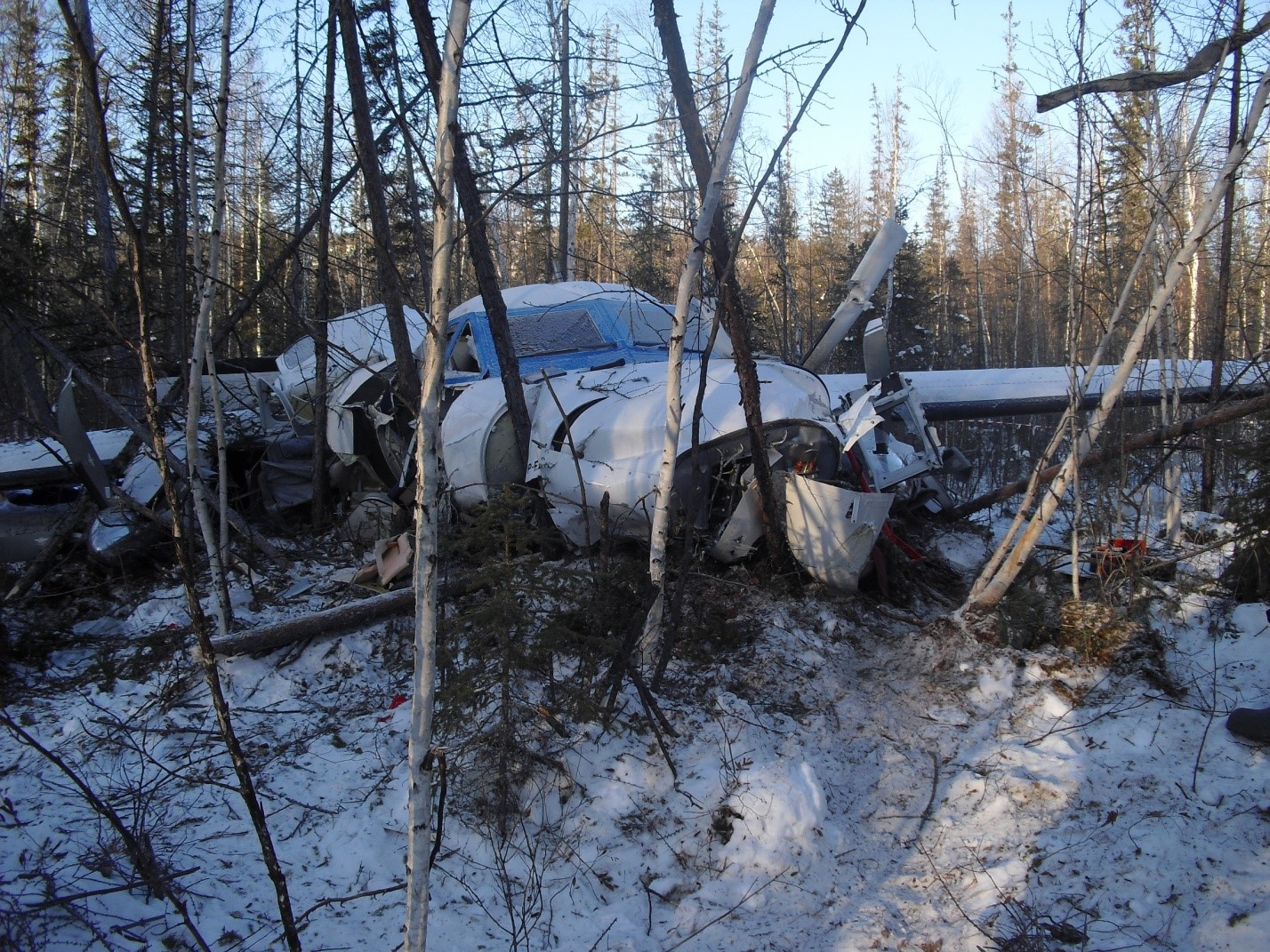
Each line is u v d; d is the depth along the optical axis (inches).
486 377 283.7
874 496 209.2
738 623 211.6
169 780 164.2
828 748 174.4
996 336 1059.9
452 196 111.2
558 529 234.1
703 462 220.1
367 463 311.1
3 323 297.0
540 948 128.0
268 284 265.0
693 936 129.6
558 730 163.0
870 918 129.6
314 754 176.1
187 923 116.0
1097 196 209.3
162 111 269.0
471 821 152.3
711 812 150.6
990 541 292.7
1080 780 152.5
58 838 143.6
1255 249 418.0
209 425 323.0
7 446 330.3
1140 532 255.0
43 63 613.0
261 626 217.9
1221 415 232.2
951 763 168.7
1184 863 130.4
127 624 245.0
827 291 794.8
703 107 187.5
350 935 129.6
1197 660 191.6
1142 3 236.5
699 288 190.9
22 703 197.8
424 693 106.8
